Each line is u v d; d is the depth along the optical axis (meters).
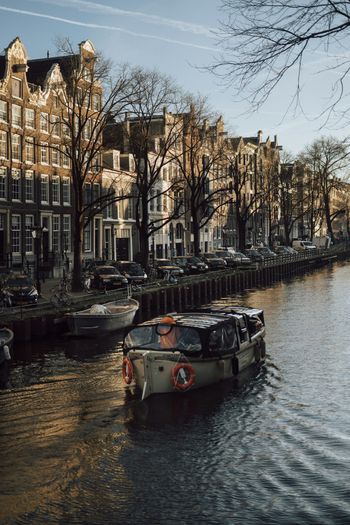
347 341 29.38
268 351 27.19
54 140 53.31
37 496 13.17
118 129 54.69
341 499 12.79
